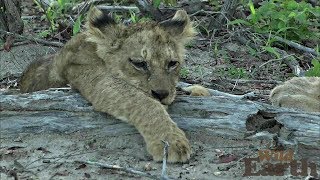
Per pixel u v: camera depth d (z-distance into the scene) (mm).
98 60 11383
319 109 11914
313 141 9977
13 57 16297
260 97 13578
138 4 17672
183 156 9844
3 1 17125
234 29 17797
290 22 17703
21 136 10680
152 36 11148
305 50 16812
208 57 16562
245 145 10391
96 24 11461
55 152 10391
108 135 10633
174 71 11203
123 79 10977
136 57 10914
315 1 20000
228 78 15406
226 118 10523
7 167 9945
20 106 10680
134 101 10367
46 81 12656
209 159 10109
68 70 11695
